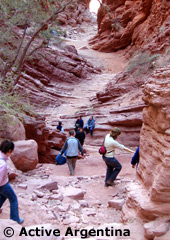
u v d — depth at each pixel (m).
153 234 2.87
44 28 11.32
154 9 27.98
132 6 37.25
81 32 55.47
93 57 39.56
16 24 11.13
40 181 5.40
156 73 3.56
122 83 18.34
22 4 10.44
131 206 3.56
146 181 3.48
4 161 3.19
